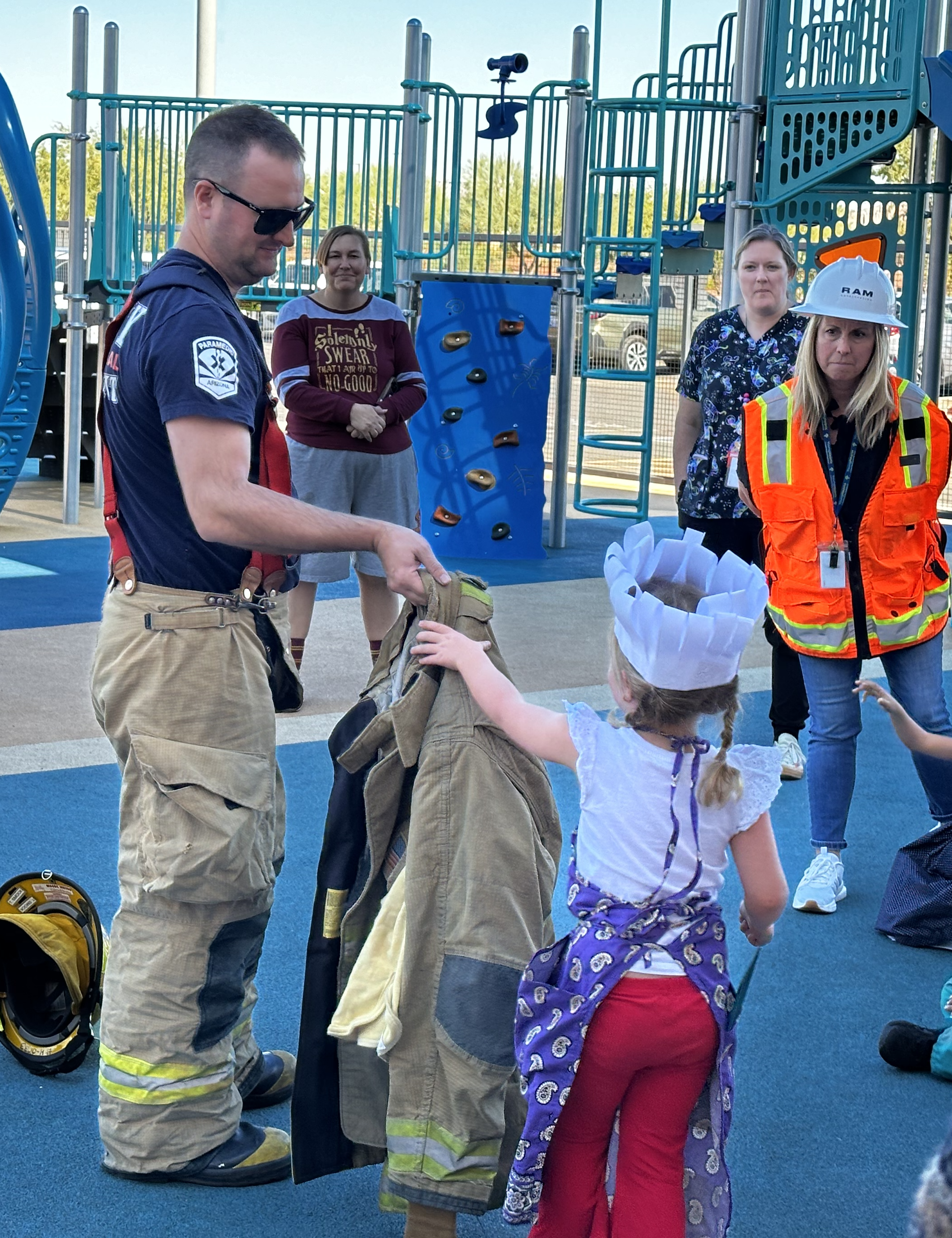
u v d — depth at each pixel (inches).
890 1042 126.9
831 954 151.7
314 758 206.4
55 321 431.2
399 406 251.1
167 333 94.8
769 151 391.9
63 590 320.8
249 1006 116.3
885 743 227.0
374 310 255.6
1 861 162.1
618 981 82.7
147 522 99.7
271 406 103.1
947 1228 58.0
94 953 120.3
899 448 154.3
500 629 292.7
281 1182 108.2
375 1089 97.6
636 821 83.9
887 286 149.2
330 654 268.7
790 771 207.2
